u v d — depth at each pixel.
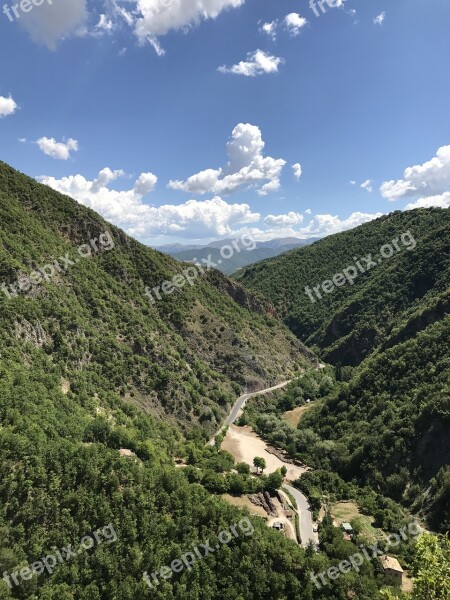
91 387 100.00
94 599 54.00
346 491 98.56
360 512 89.62
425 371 118.62
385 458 103.19
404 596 42.41
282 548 66.81
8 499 57.47
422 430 101.06
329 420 132.75
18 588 51.34
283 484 100.69
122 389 110.69
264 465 106.56
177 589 58.34
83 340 108.88
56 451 65.12
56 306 110.31
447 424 96.88
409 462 98.50
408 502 91.44
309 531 81.50
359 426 120.44
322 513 88.50
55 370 92.69
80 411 84.06
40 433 66.75
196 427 121.19
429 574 37.31
